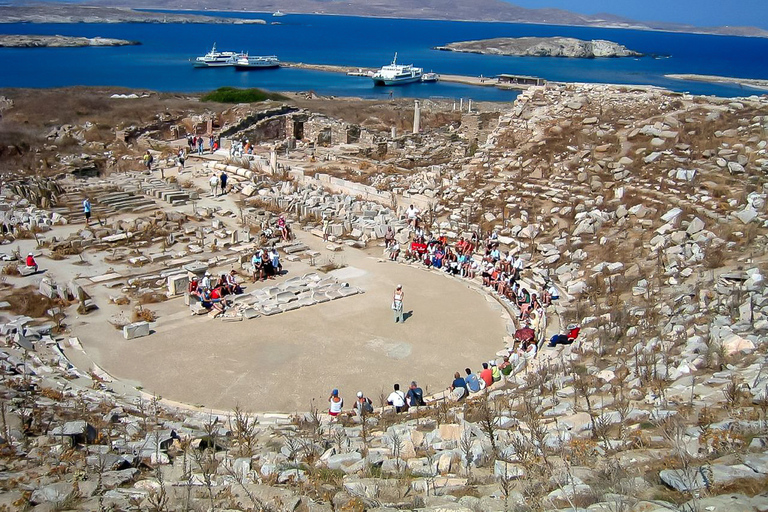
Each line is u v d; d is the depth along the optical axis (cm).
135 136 7206
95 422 2005
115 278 3628
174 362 2770
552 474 1355
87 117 7838
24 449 1695
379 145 6781
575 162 4647
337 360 2830
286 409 2422
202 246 4134
